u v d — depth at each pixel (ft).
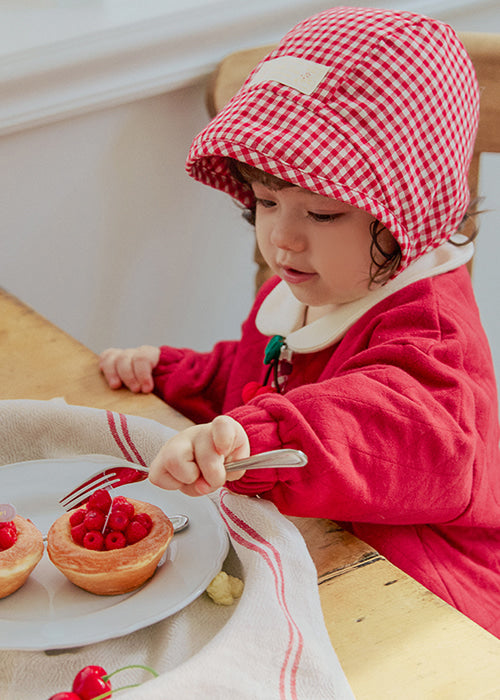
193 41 3.92
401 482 2.09
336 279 2.57
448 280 2.71
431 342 2.40
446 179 2.44
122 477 2.01
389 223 2.33
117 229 4.18
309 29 2.49
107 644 1.61
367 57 2.33
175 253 4.44
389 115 2.32
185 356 3.29
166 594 1.68
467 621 1.68
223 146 2.34
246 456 1.91
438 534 2.46
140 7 3.96
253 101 2.38
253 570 1.68
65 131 3.83
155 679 1.38
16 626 1.59
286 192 2.44
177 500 1.99
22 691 1.51
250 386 2.91
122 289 4.34
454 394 2.27
